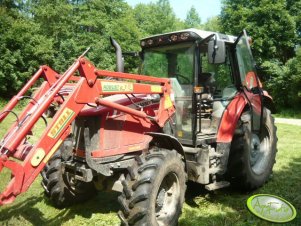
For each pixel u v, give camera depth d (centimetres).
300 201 465
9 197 278
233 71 495
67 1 2691
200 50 438
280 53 2423
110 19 2753
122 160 373
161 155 358
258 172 517
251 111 499
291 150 799
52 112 376
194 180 422
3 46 2098
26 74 2202
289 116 2089
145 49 495
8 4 2603
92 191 456
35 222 393
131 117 382
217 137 460
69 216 414
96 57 2472
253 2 2353
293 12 2425
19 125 306
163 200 376
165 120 407
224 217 414
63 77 311
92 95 329
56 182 406
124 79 384
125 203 334
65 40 2467
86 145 339
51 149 302
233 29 2416
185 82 438
